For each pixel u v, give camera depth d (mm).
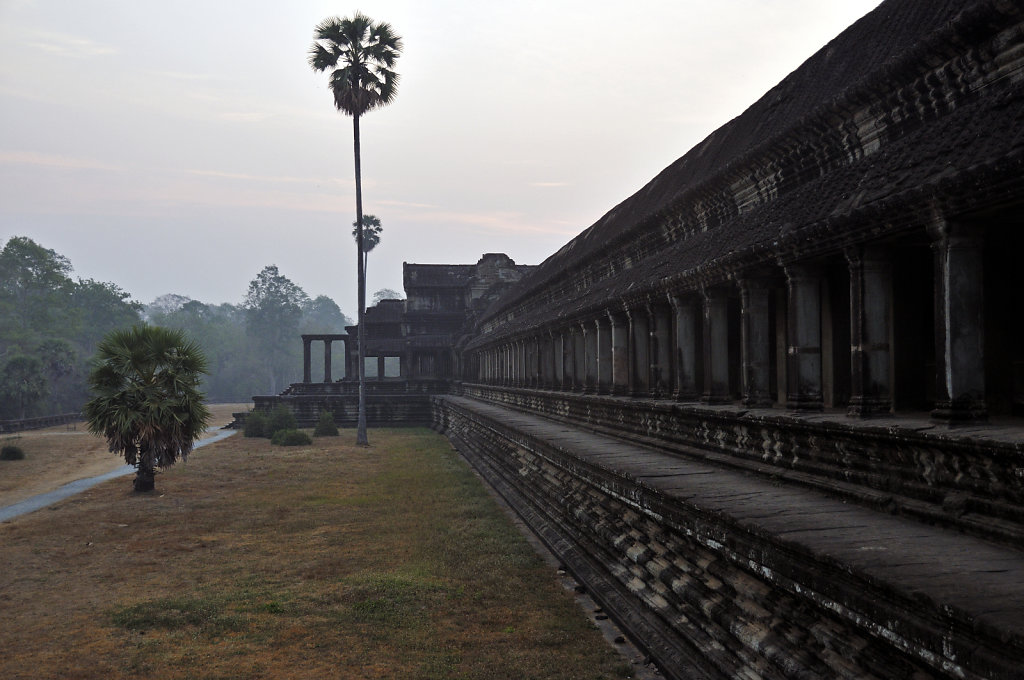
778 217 8875
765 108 11469
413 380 50156
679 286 11656
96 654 8484
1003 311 7102
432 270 61438
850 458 6844
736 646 6262
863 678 4590
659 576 8047
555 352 22719
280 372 131000
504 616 9445
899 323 7734
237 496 20094
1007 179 4949
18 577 11984
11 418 63375
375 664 7977
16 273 78312
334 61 36438
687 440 11008
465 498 18828
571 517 12516
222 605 10242
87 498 20234
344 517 16672
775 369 10797
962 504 5332
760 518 6004
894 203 6082
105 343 20828
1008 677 3303
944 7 7453
